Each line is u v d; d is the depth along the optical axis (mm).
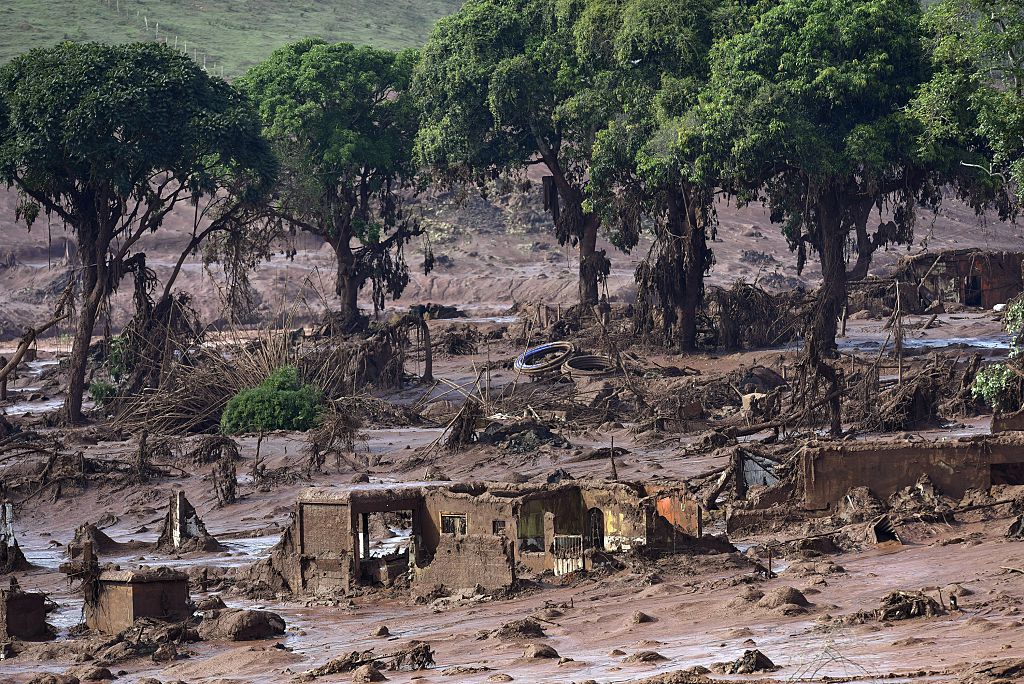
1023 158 128625
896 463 85500
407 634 64375
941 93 151750
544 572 76312
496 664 53312
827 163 196500
